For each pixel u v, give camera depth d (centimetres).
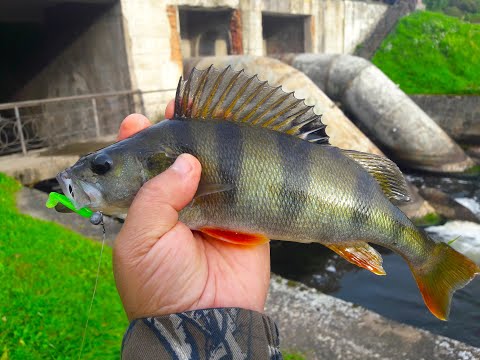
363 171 24
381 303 69
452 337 60
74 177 22
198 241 23
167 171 20
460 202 119
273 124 23
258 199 22
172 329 17
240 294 21
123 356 17
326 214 22
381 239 24
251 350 17
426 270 25
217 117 23
